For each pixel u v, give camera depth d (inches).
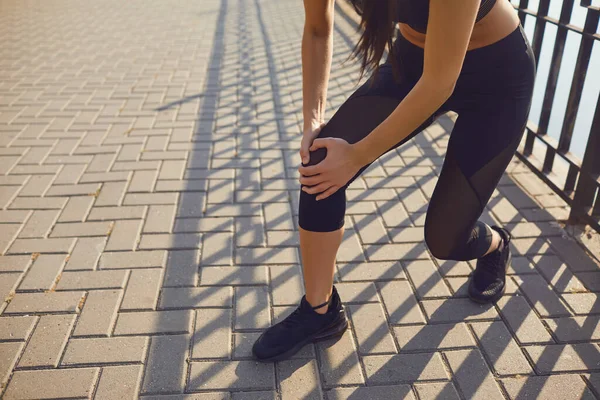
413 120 63.4
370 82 76.5
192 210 130.2
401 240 119.1
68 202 133.1
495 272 101.0
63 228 122.6
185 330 93.7
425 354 89.3
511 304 100.0
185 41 289.3
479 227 92.2
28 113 188.9
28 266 110.0
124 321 95.5
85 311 97.9
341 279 107.0
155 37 297.3
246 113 191.2
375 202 134.3
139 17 352.2
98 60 252.4
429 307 99.5
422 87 60.7
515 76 73.0
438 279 106.7
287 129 178.1
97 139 168.6
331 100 204.5
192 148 163.0
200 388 82.4
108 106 196.2
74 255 113.3
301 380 84.0
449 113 189.2
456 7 53.6
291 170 150.4
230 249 115.8
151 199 134.6
